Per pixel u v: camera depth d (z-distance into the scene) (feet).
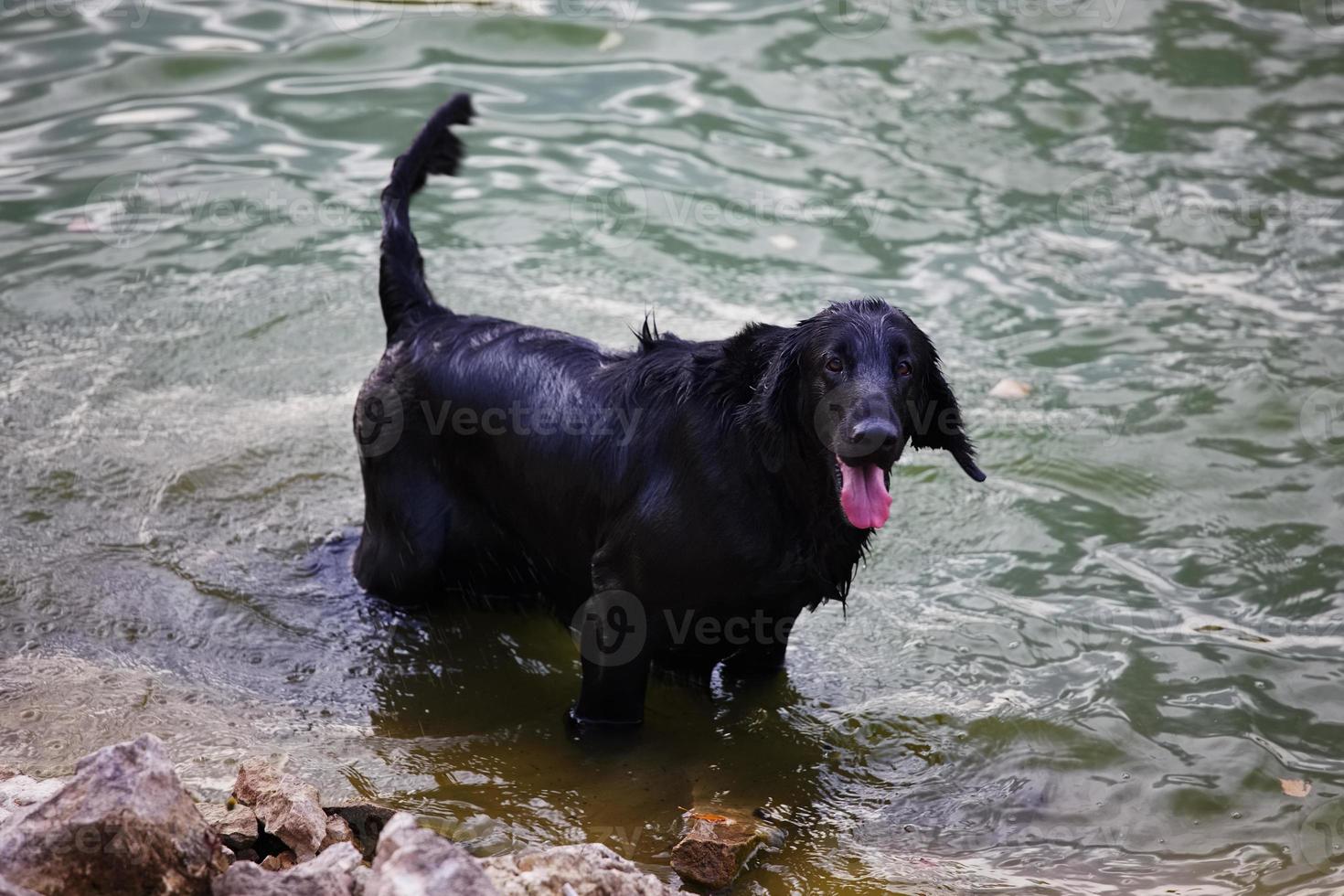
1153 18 62.64
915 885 24.86
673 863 24.71
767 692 30.42
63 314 43.78
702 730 29.35
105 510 35.58
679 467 27.43
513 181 51.16
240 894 19.99
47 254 46.44
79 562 33.55
